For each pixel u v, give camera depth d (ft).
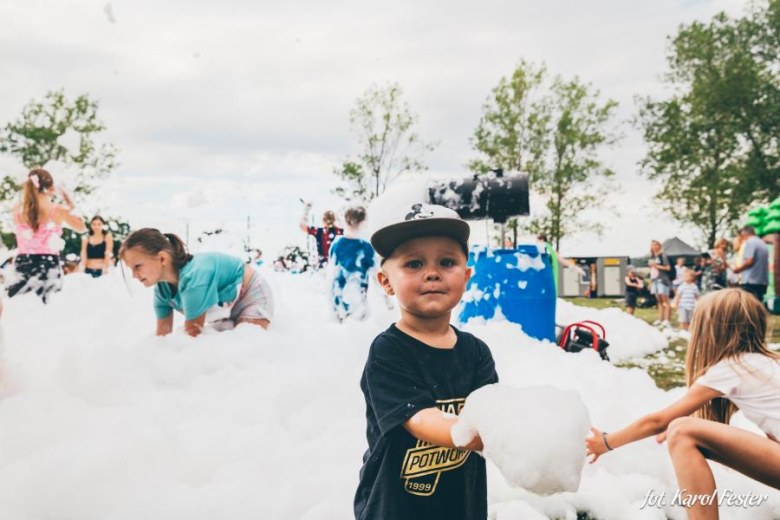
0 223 28.73
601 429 8.47
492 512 6.48
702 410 6.98
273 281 25.18
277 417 8.75
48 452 7.01
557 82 68.69
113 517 6.04
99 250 24.64
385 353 4.09
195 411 8.69
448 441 3.44
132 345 11.00
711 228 69.05
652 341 18.65
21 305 17.21
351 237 16.90
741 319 6.53
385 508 4.00
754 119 64.18
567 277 68.18
